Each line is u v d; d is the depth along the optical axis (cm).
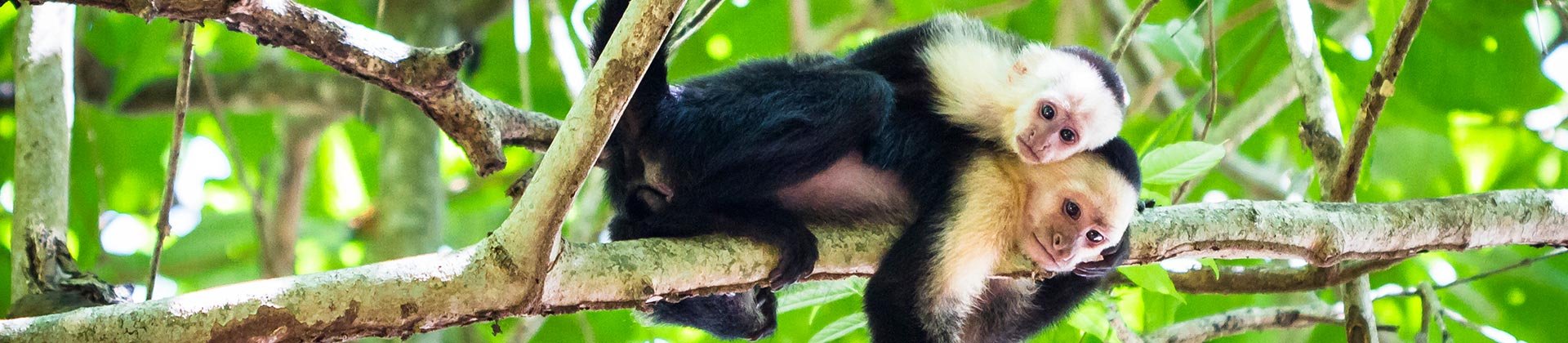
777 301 663
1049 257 593
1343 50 842
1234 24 927
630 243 469
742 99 558
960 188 589
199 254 1075
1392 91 580
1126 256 583
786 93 554
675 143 560
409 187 831
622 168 582
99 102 937
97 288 499
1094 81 638
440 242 837
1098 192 591
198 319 373
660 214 552
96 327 362
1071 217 593
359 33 477
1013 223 602
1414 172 999
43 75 567
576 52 809
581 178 400
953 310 566
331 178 1188
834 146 548
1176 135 718
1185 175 628
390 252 807
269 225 992
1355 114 731
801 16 933
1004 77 639
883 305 554
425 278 404
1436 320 711
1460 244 604
